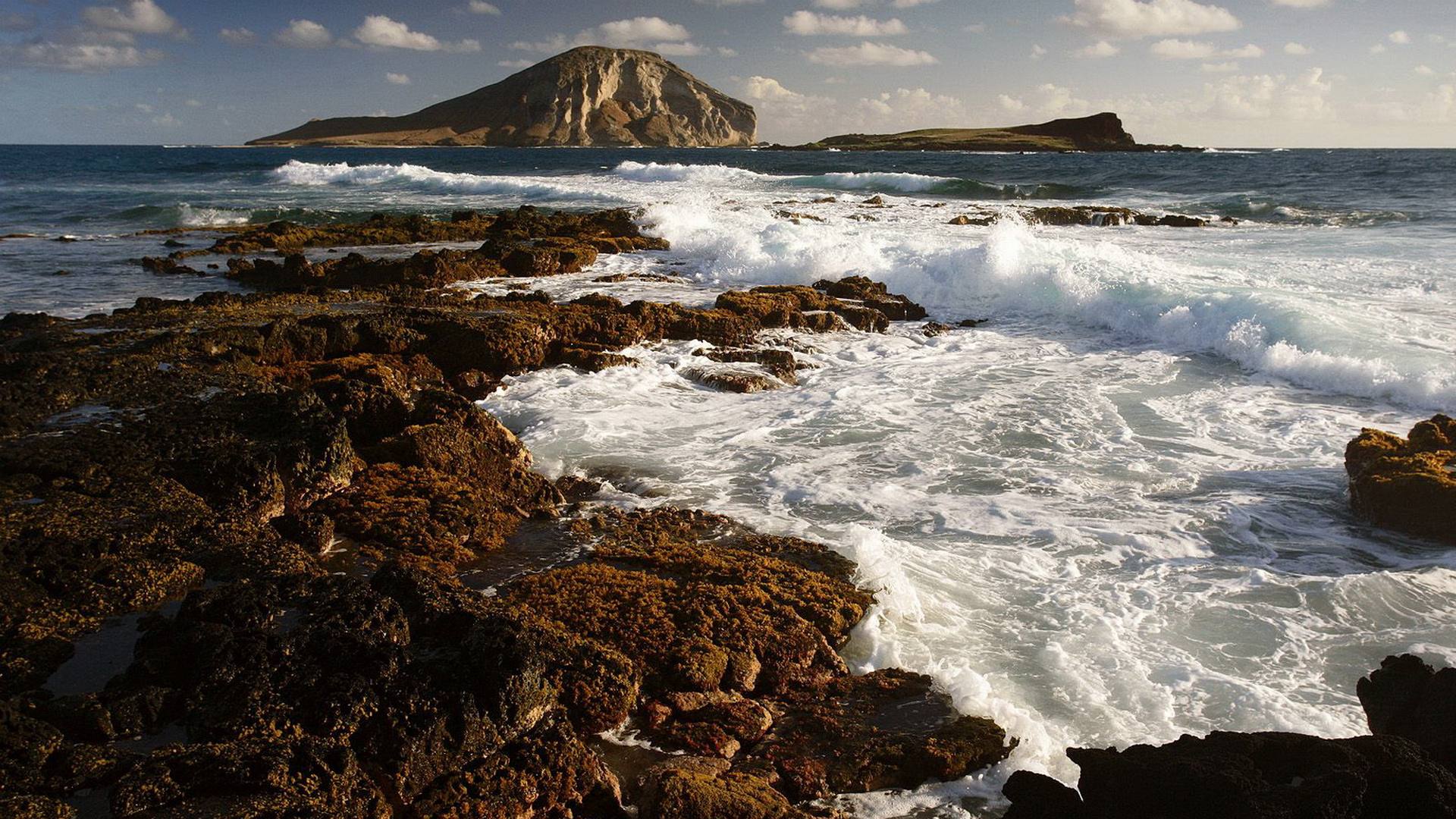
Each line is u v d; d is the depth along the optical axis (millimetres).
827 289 21938
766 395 14648
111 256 28719
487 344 15656
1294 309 16297
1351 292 18719
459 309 18141
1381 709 5453
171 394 11297
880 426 12898
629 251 28375
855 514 9961
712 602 7625
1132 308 18609
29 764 4758
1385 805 4469
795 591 7879
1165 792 4574
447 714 5387
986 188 47500
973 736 6211
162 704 5395
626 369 15836
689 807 5301
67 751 4859
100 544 7262
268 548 7660
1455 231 28203
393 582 6734
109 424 10086
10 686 5727
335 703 5258
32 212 41469
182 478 8820
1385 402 13664
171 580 6992
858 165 76062
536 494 10234
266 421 10180
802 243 24766
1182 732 6230
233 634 5754
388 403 11305
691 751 6180
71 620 6480
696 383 15305
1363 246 24984
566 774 5566
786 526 9633
